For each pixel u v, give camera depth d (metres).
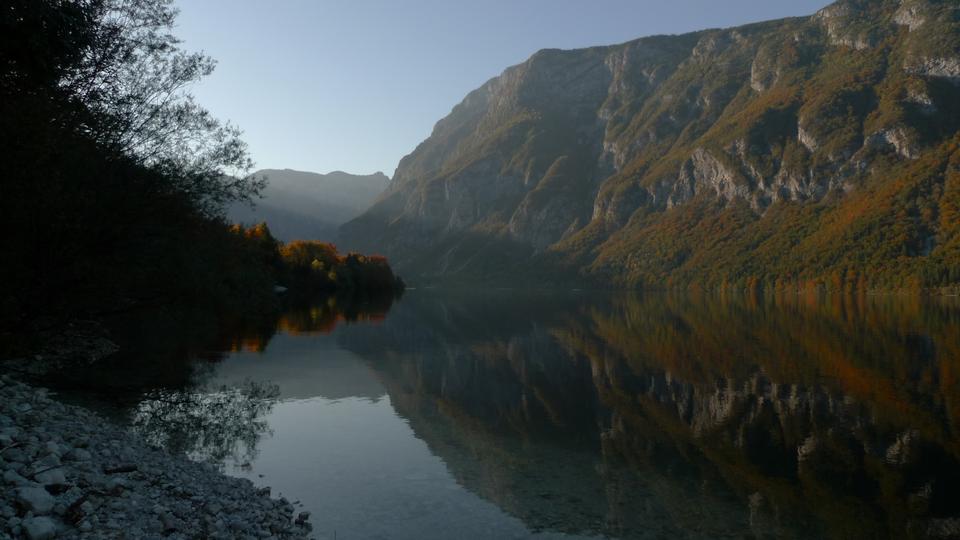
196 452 19.69
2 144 17.69
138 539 10.32
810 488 18.84
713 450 22.84
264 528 12.94
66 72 23.64
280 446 21.28
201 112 29.69
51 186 18.53
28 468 12.04
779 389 34.56
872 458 22.02
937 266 178.62
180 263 31.77
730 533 15.38
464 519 15.44
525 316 95.44
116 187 23.58
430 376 37.78
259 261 73.62
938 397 32.22
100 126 24.84
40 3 20.48
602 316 95.69
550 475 19.52
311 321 70.62
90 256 22.84
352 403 28.78
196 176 29.25
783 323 78.56
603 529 15.30
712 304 139.62
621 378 38.19
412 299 157.38
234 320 63.94
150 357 36.75
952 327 70.12
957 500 17.91
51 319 27.91
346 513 15.39
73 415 18.64
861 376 38.38
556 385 35.81
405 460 20.27
